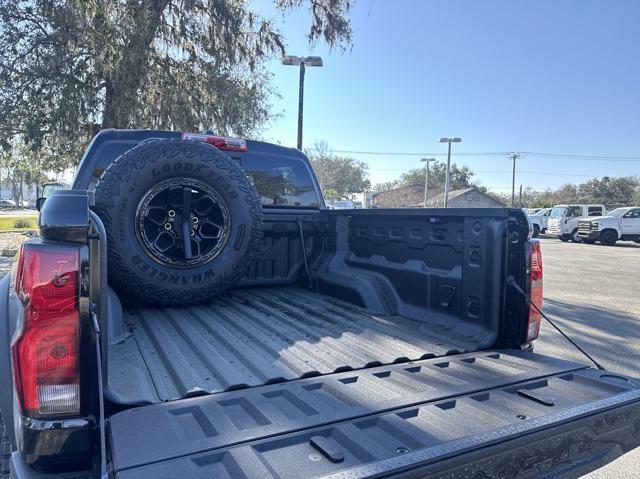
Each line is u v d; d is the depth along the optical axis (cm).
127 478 128
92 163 350
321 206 446
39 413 157
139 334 258
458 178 8919
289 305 334
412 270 308
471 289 268
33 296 154
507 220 255
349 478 132
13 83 1331
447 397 190
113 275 270
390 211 318
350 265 366
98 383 159
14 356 158
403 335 272
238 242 301
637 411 195
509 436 160
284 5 1700
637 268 1516
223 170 295
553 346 614
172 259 283
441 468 146
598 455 185
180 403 178
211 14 1591
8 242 1862
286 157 430
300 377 208
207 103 1638
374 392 193
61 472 161
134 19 1371
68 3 1280
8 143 1436
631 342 639
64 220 159
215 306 320
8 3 1289
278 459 142
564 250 2250
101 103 1434
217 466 138
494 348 258
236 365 218
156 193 279
